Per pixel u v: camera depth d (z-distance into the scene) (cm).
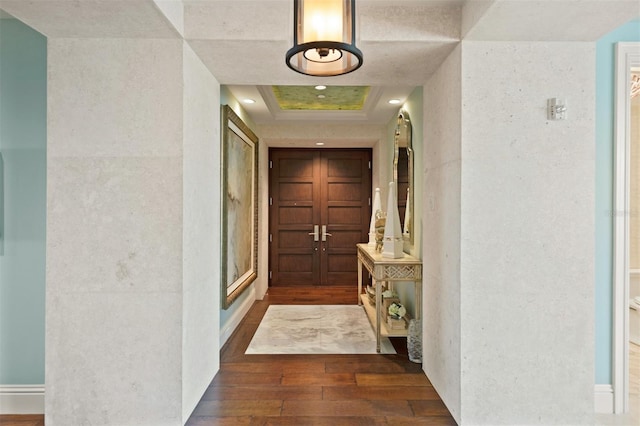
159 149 214
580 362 218
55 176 214
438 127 253
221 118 346
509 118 216
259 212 527
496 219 216
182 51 216
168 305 215
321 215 620
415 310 320
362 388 263
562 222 217
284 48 225
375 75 266
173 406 215
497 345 217
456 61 221
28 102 238
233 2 214
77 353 214
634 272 414
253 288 507
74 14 188
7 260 238
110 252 214
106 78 214
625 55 235
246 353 328
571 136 217
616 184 236
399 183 416
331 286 619
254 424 220
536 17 190
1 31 237
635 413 237
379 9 216
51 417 213
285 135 530
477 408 217
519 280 217
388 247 345
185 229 219
